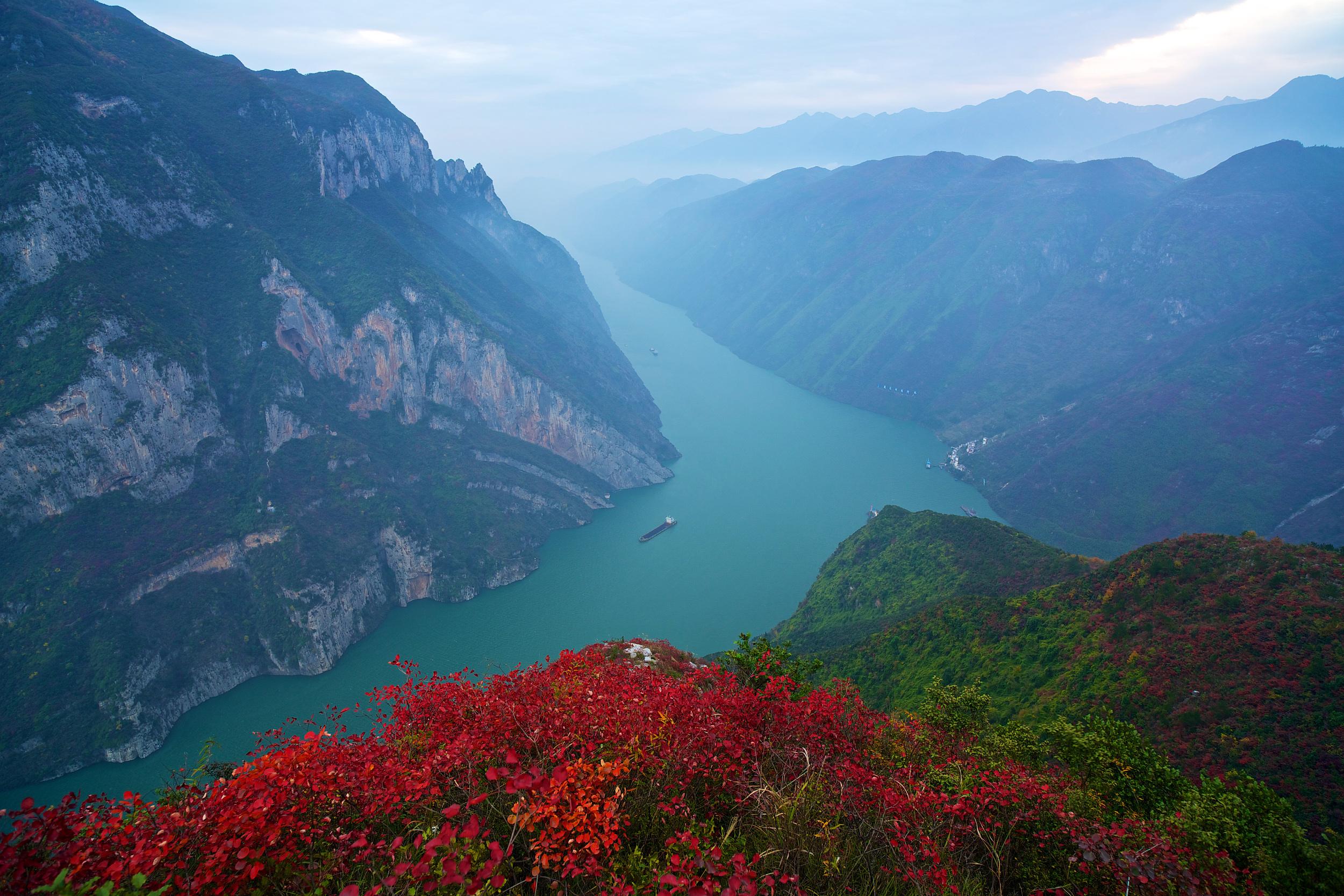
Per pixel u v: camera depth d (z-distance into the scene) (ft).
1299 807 109.91
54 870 21.56
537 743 31.14
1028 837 33.55
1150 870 31.14
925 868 29.25
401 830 28.12
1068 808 35.37
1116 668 160.97
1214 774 122.21
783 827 29.55
